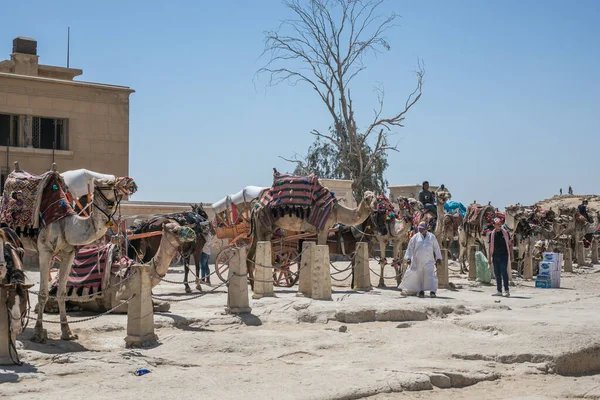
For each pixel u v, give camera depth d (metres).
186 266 18.11
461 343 11.46
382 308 14.27
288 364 9.98
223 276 23.38
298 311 13.89
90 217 11.02
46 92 30.80
